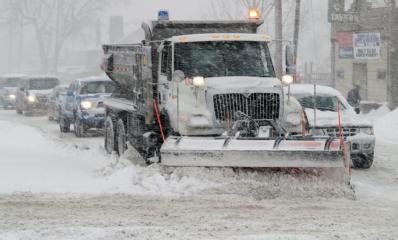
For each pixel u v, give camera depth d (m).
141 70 26.39
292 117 24.11
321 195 20.59
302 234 15.48
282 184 20.92
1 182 22.56
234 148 20.86
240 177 21.14
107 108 33.47
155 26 27.44
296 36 60.50
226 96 23.58
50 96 59.59
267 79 24.95
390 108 62.62
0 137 38.53
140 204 19.17
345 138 28.08
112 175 23.17
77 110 43.69
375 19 72.00
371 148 28.41
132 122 27.89
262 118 23.83
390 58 63.06
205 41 25.47
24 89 67.31
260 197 20.38
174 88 24.48
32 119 62.12
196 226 16.33
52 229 15.76
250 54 25.81
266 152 20.67
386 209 19.03
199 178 21.22
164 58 25.83
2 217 17.27
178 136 22.83
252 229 16.05
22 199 19.70
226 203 19.41
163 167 22.19
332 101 31.09
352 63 76.06
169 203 19.36
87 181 23.02
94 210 18.30
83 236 14.98
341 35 72.88
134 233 15.29
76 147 35.56
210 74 25.08
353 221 17.19
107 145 33.22
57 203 19.19
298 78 29.41
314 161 20.55
